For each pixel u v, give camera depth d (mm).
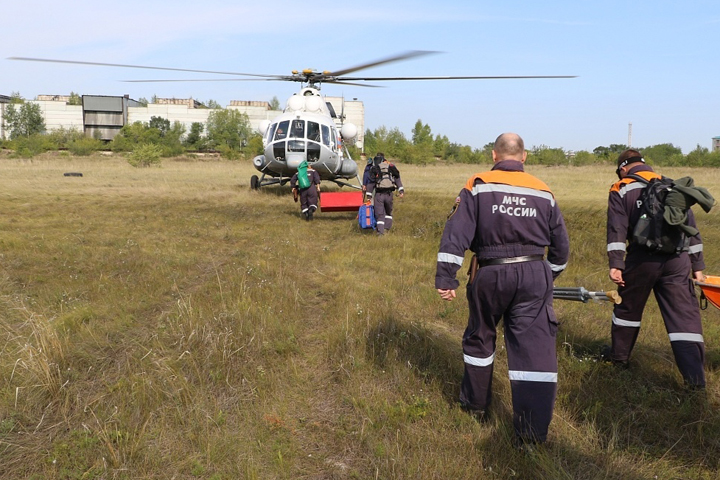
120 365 3648
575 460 2725
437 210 11969
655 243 3473
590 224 9789
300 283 5984
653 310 5051
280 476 2584
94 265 6352
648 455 2777
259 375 3510
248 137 85125
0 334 3994
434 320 4867
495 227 2902
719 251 7590
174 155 58594
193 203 13141
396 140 68500
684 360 3477
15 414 2961
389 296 5434
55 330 3902
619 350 3768
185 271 6309
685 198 3424
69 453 2678
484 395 3098
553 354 2844
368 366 3701
